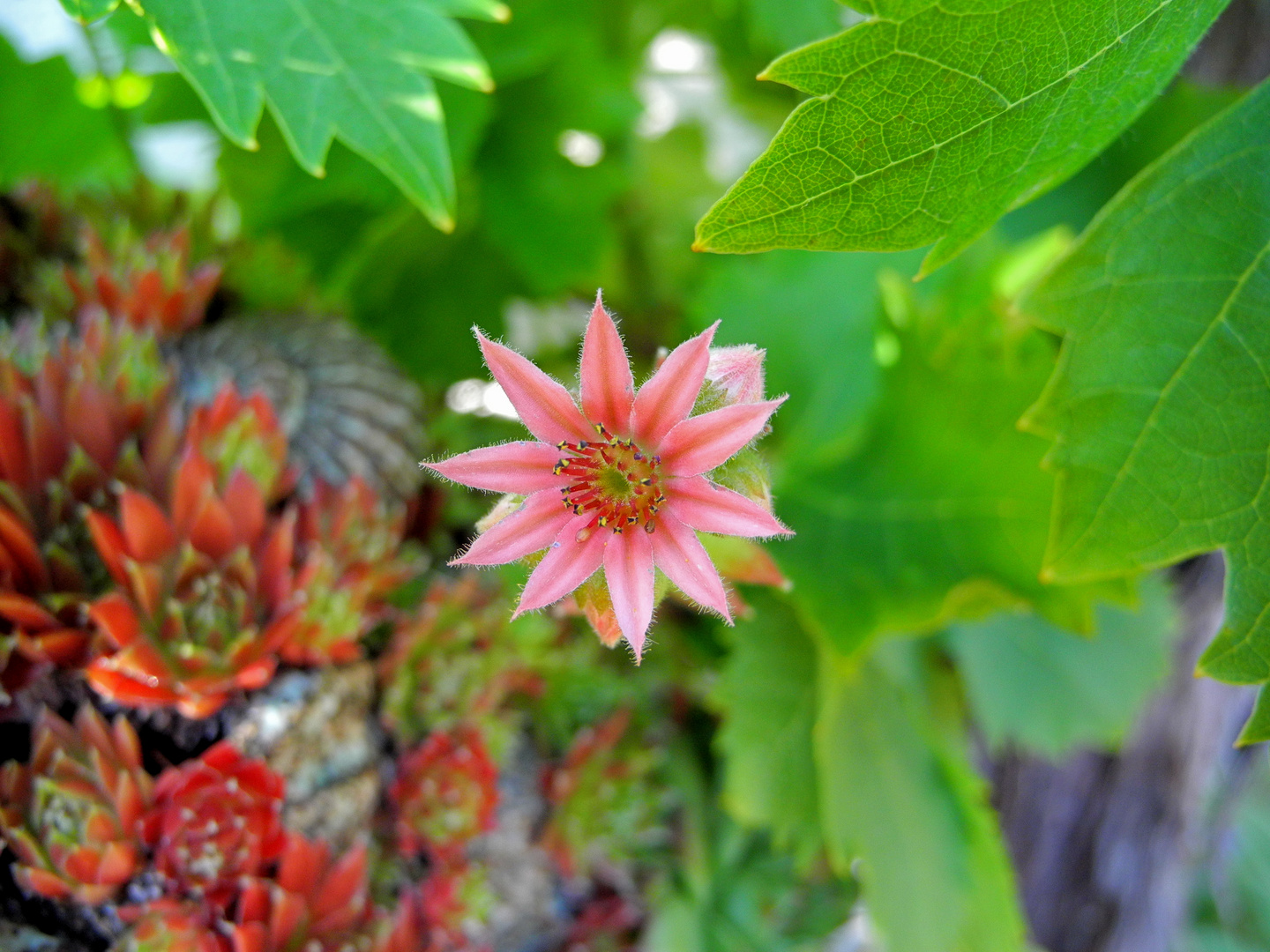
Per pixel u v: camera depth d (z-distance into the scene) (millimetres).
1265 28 148
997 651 159
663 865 147
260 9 90
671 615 155
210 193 158
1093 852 180
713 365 83
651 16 187
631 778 139
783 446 153
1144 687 158
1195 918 290
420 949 117
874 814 141
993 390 129
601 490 78
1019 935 144
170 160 192
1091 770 176
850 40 63
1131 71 72
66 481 105
